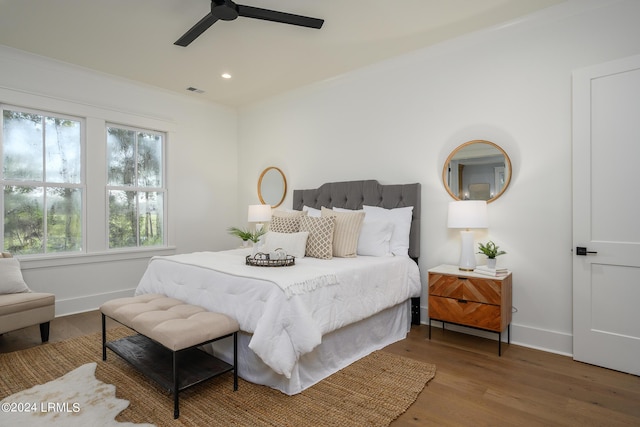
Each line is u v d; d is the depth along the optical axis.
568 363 2.52
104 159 3.95
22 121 3.46
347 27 2.92
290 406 1.94
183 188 4.68
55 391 2.08
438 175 3.32
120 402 1.96
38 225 3.56
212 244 5.00
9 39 3.11
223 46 3.24
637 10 2.41
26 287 2.96
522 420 1.84
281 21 2.38
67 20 2.79
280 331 1.99
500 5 2.64
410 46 3.29
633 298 2.33
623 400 2.03
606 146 2.43
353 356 2.57
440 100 3.30
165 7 2.61
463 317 2.76
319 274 2.29
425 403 2.00
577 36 2.62
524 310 2.85
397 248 3.28
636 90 2.32
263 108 4.92
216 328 2.01
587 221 2.50
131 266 4.18
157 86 4.31
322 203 4.07
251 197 5.12
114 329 3.21
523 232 2.85
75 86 3.73
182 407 1.92
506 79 2.94
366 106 3.83
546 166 2.75
